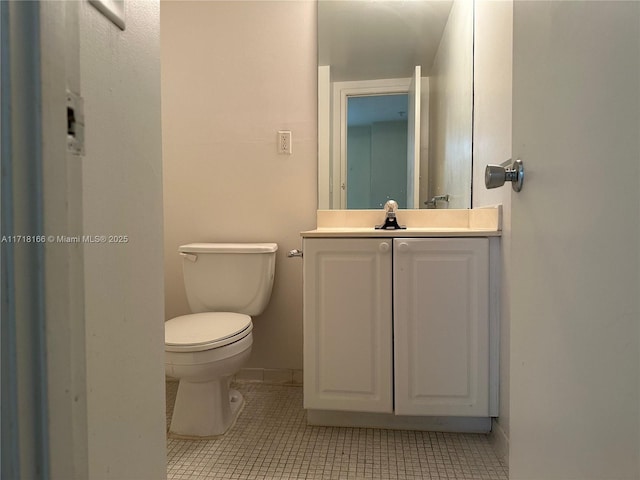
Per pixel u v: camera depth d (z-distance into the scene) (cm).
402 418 150
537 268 71
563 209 62
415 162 185
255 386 193
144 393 60
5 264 36
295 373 195
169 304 199
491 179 81
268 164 192
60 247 39
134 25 58
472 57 171
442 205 184
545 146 68
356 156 189
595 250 54
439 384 140
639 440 45
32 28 36
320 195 189
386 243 140
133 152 57
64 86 39
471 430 147
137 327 58
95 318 48
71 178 41
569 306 60
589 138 55
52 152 38
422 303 140
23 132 36
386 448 138
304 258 145
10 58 36
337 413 153
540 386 70
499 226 136
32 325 37
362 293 142
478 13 163
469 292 139
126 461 55
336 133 189
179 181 196
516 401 80
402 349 140
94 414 47
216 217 196
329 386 145
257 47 191
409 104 185
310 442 142
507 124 127
